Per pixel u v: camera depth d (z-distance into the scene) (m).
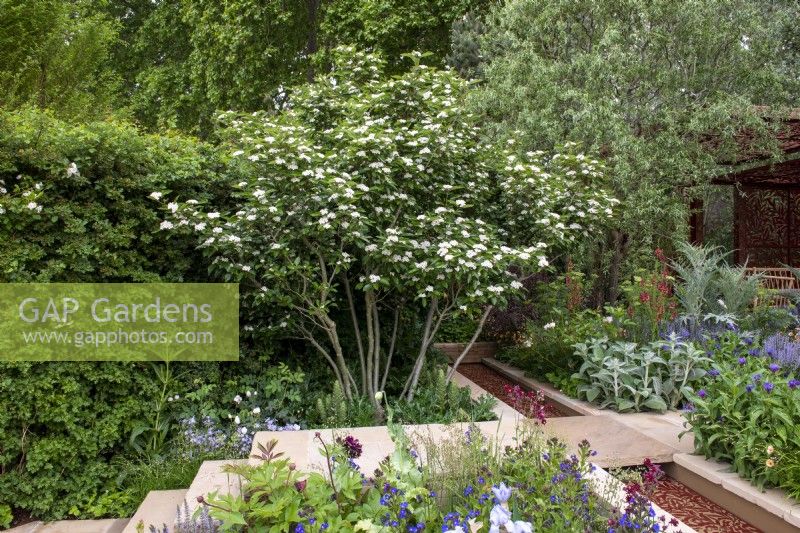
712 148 7.28
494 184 4.98
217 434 3.79
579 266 6.98
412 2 11.44
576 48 7.20
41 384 3.38
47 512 3.38
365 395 4.20
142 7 16.62
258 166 3.90
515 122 7.26
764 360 3.34
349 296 4.41
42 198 3.41
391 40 11.69
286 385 4.26
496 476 2.27
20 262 3.37
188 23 13.84
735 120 6.63
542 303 6.38
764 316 5.32
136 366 3.84
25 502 3.30
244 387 4.19
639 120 6.92
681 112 6.70
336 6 12.11
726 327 5.12
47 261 3.48
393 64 12.09
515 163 4.69
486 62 8.52
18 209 3.24
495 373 6.04
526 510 2.00
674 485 3.07
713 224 12.66
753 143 7.25
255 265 3.82
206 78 13.23
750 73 6.80
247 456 3.59
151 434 3.85
